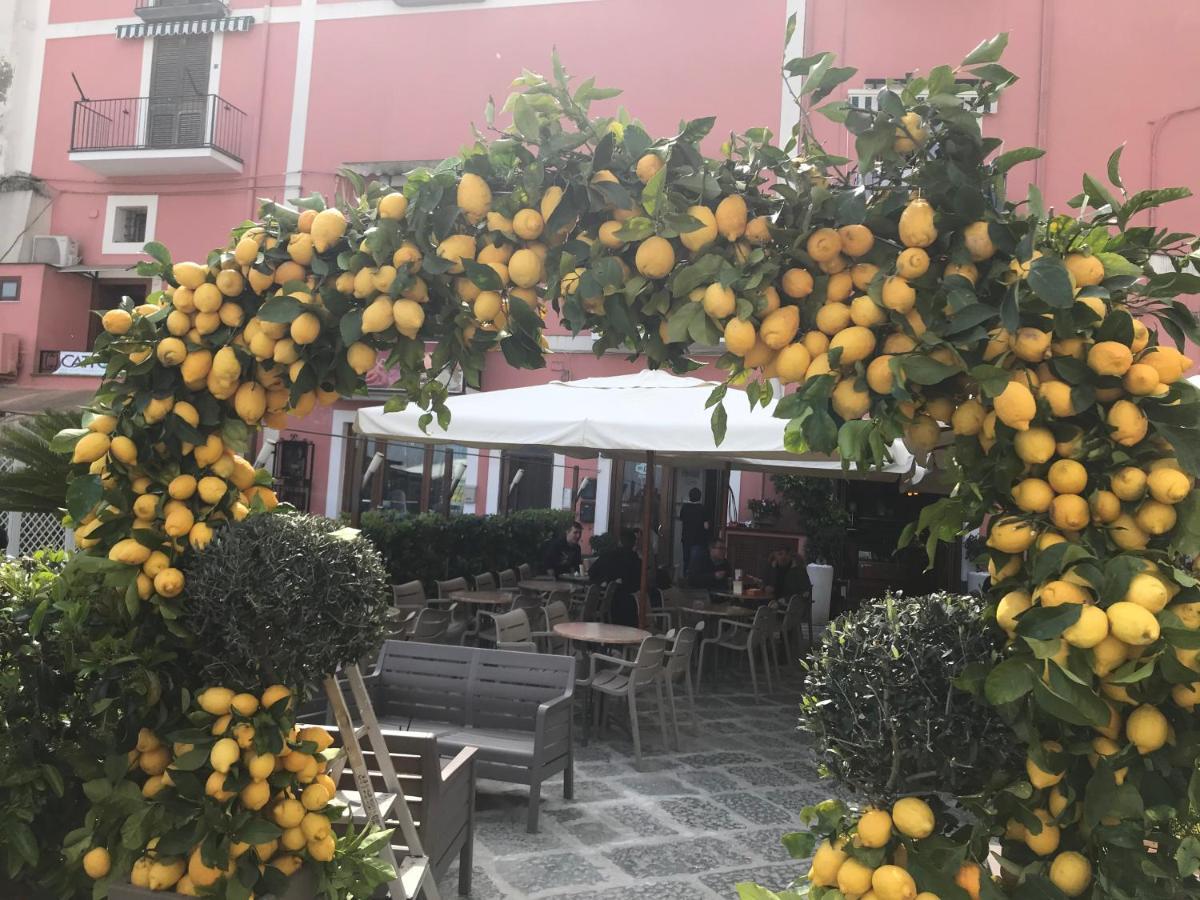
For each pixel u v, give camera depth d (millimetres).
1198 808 1334
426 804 3039
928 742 1440
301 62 14258
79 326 15078
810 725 1670
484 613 7227
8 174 15188
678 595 9039
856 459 1604
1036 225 1417
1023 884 1480
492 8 13477
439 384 1977
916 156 1562
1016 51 11094
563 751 4516
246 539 1946
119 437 1996
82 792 2186
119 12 15266
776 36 12156
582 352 12891
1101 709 1284
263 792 1942
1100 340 1435
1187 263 1473
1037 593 1373
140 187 14914
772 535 13125
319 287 1940
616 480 12055
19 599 2150
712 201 1652
